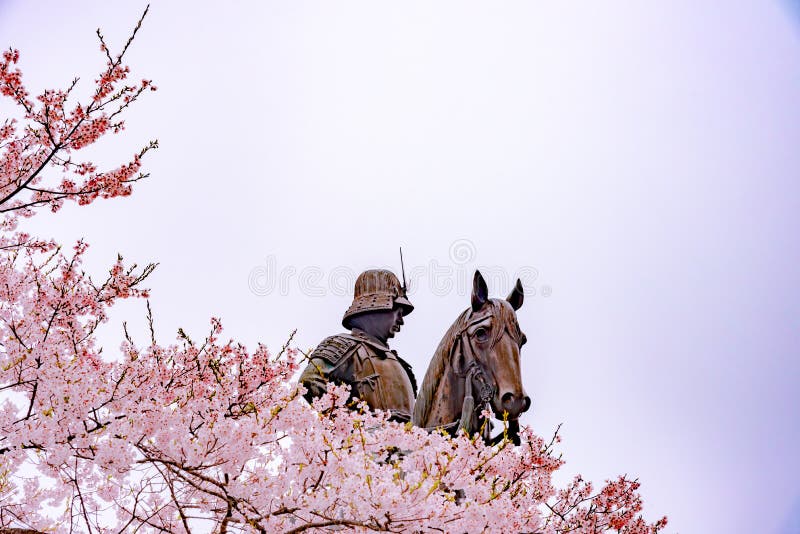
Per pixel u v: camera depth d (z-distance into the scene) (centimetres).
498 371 1326
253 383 1227
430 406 1383
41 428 1120
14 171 1330
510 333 1355
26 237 1351
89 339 1294
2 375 1177
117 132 1339
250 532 1181
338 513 1166
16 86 1278
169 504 1281
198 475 1141
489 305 1387
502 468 1255
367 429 1226
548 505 1469
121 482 1250
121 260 1324
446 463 1165
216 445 1129
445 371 1378
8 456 1159
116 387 1167
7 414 1142
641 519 1570
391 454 1292
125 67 1305
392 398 1553
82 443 1129
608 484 1564
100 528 1295
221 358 1244
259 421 1148
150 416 1140
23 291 1281
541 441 1317
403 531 1105
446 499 1167
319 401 1173
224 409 1202
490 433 1353
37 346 1188
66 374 1152
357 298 1678
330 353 1560
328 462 1117
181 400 1225
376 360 1584
